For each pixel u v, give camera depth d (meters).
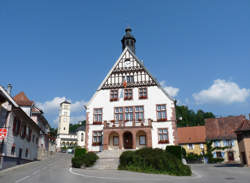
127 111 31.66
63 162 30.73
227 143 46.31
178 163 19.17
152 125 30.34
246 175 18.02
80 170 20.17
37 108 38.88
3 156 21.59
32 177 14.95
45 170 20.05
